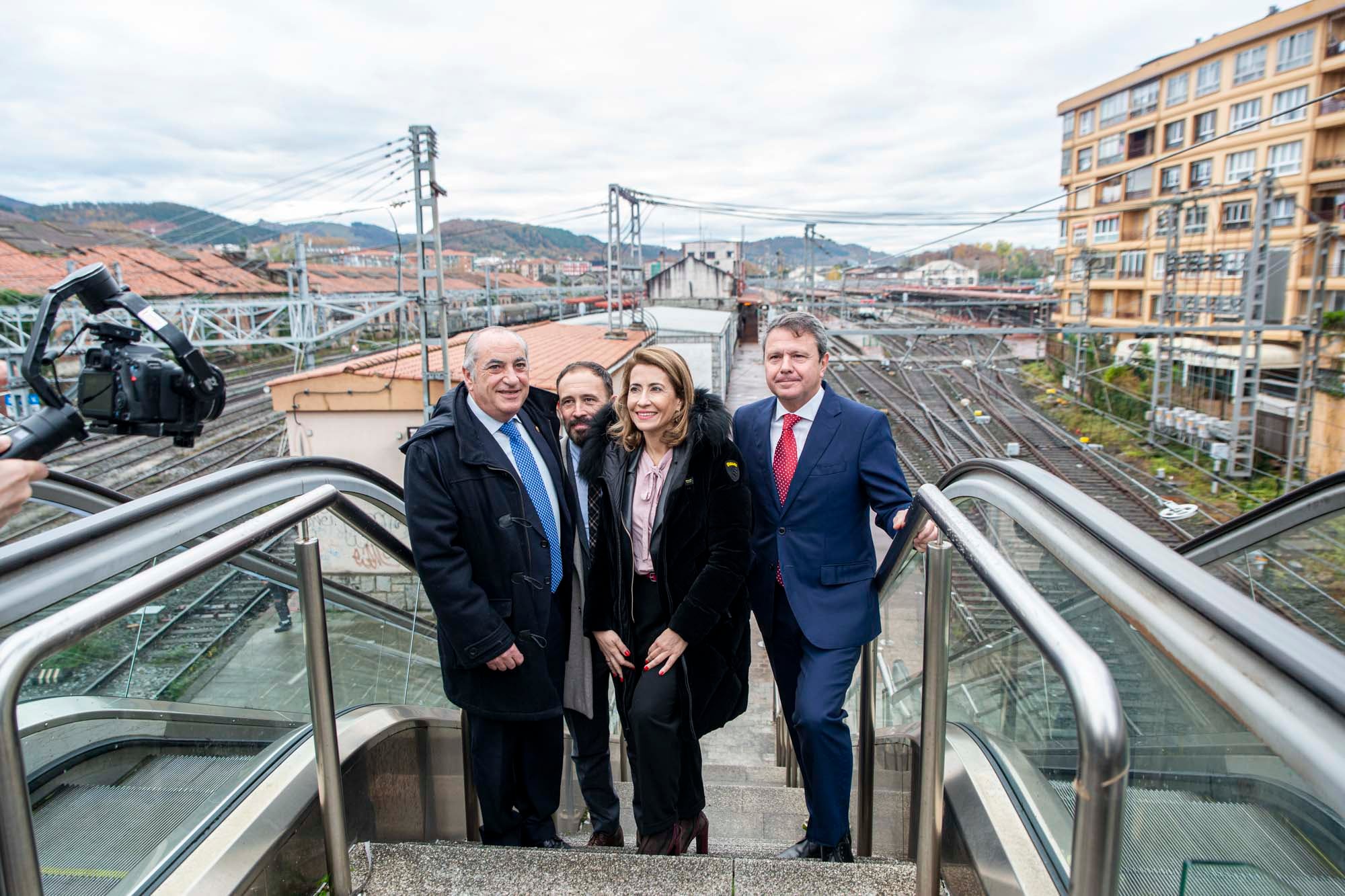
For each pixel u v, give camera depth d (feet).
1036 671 5.98
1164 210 105.81
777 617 9.29
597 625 8.86
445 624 8.13
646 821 8.11
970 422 80.74
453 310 101.81
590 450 8.65
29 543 4.76
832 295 176.76
